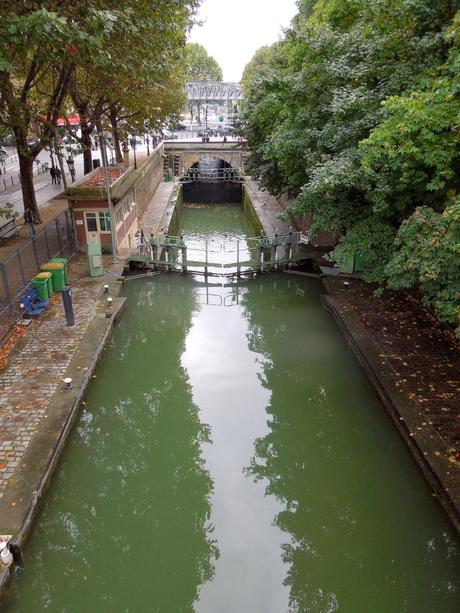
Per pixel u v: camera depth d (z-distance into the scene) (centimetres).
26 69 1673
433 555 786
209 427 1145
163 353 1498
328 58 1538
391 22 1302
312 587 759
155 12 1280
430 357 1209
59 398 1023
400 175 1242
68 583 764
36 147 2033
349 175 1242
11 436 907
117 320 1476
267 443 1091
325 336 1495
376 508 892
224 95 6488
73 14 1074
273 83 1706
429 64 1209
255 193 3428
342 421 1118
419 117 970
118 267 1825
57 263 1581
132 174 2339
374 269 1459
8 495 779
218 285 1995
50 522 834
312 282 1909
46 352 1205
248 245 2758
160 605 737
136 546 839
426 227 1070
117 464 1039
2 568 676
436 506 830
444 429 941
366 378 1220
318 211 1588
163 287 1981
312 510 907
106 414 1208
